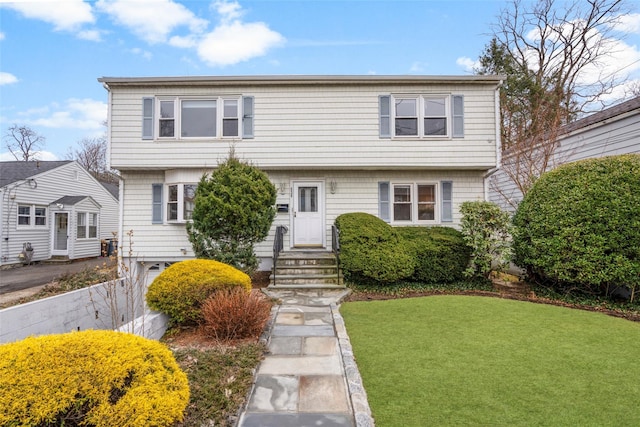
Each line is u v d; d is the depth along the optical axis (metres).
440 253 8.15
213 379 3.40
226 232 7.68
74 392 2.15
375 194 10.05
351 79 9.38
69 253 16.42
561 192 6.96
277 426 2.72
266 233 8.06
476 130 9.50
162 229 9.86
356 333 4.89
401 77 9.31
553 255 6.80
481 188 10.05
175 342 4.62
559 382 3.41
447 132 9.54
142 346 2.65
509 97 17.28
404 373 3.61
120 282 7.47
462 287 8.04
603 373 3.61
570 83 16.41
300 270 8.52
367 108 9.55
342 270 8.24
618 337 4.67
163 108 9.62
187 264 5.59
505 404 3.01
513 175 12.02
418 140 9.49
